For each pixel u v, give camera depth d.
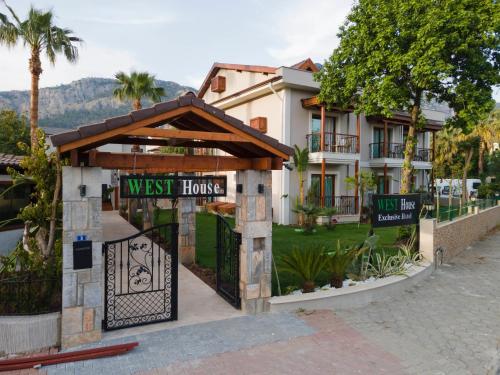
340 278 6.89
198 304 6.36
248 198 5.84
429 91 12.30
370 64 11.45
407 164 12.57
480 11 10.02
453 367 4.50
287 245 11.16
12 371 4.17
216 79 20.08
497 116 30.67
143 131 4.71
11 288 4.92
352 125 18.52
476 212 14.12
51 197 6.17
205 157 5.55
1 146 23.61
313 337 5.20
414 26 10.79
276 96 16.69
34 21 14.92
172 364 4.38
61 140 4.29
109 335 5.10
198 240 12.15
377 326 5.68
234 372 4.24
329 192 18.03
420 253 9.41
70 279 4.71
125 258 9.72
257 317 5.83
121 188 4.98
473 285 8.00
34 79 15.50
